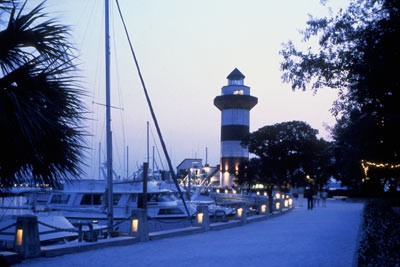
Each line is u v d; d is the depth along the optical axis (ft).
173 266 37.22
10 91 22.45
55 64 25.38
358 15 40.22
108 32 89.25
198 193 151.23
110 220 80.89
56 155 24.39
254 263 38.32
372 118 49.26
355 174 111.55
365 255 29.19
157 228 94.63
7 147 22.58
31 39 24.40
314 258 40.34
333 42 41.19
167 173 179.11
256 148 240.32
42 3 24.73
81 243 46.50
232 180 312.71
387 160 64.13
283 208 119.24
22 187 26.55
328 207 140.56
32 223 40.65
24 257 39.58
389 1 35.14
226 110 319.88
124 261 39.58
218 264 37.96
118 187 102.53
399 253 29.76
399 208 92.79
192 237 59.67
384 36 34.81
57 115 24.36
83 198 102.99
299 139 231.09
